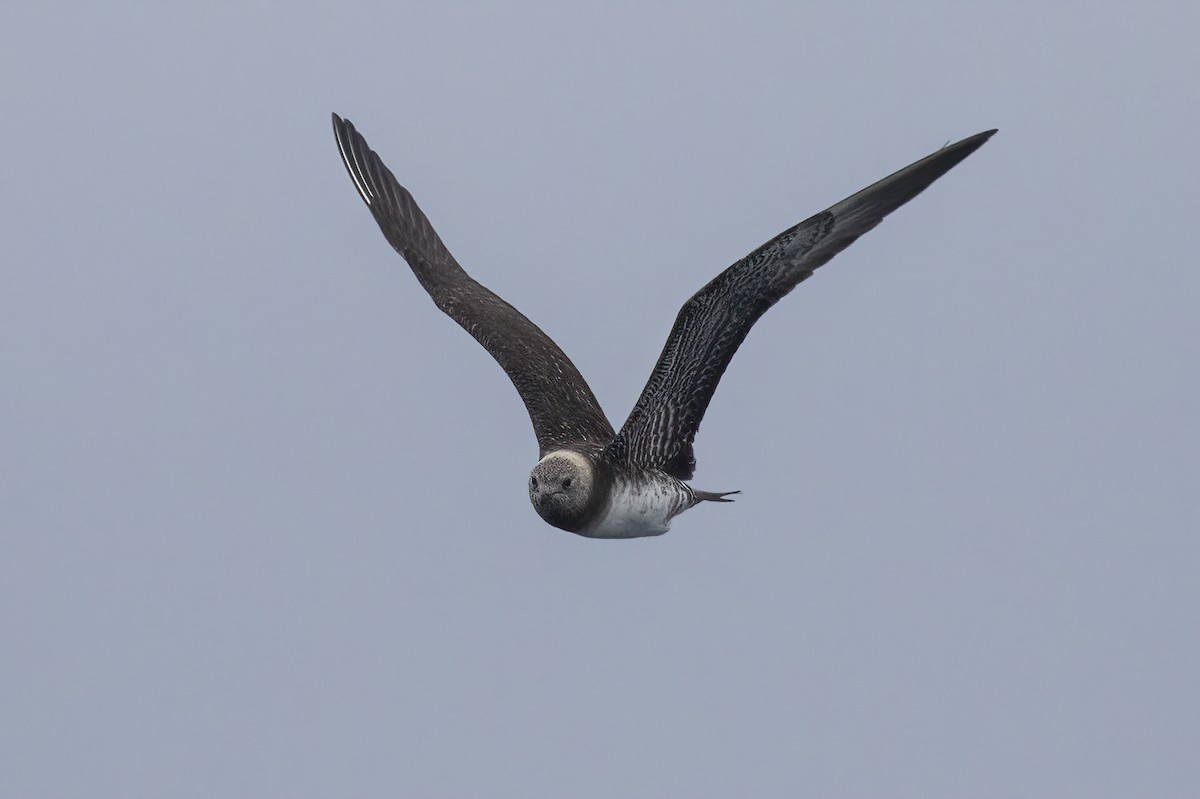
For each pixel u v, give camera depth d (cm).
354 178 1828
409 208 1812
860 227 1361
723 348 1471
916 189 1334
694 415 1530
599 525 1531
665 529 1573
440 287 1755
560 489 1493
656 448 1542
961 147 1312
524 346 1702
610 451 1526
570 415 1645
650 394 1491
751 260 1380
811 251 1388
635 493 1531
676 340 1451
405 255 1778
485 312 1734
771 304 1423
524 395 1653
